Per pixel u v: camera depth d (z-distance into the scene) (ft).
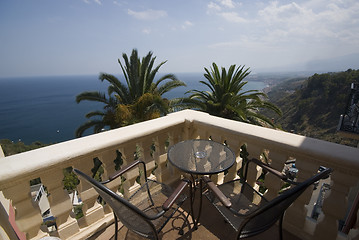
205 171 4.72
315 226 5.25
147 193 5.63
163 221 4.57
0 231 3.50
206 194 5.27
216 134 7.05
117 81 37.24
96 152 4.95
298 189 2.94
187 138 7.76
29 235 4.48
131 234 5.49
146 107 34.47
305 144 4.73
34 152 4.34
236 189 5.55
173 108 36.58
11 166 3.75
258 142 5.57
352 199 11.45
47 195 4.62
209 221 5.92
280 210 3.67
